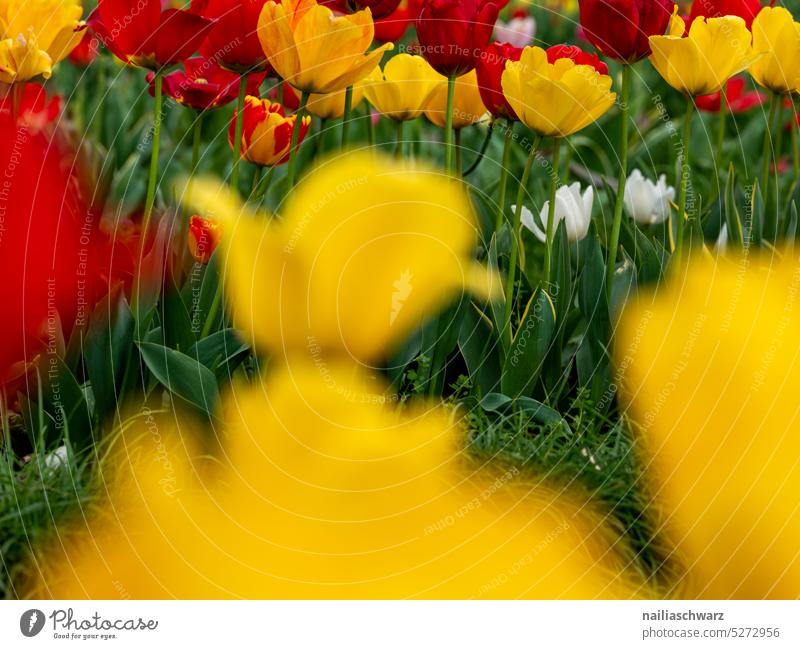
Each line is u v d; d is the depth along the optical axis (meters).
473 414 2.71
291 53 2.67
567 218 2.83
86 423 2.68
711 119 3.71
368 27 2.67
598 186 3.25
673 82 2.73
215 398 2.65
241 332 2.69
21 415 2.73
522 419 2.70
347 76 2.68
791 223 2.81
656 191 2.89
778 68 2.81
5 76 2.69
